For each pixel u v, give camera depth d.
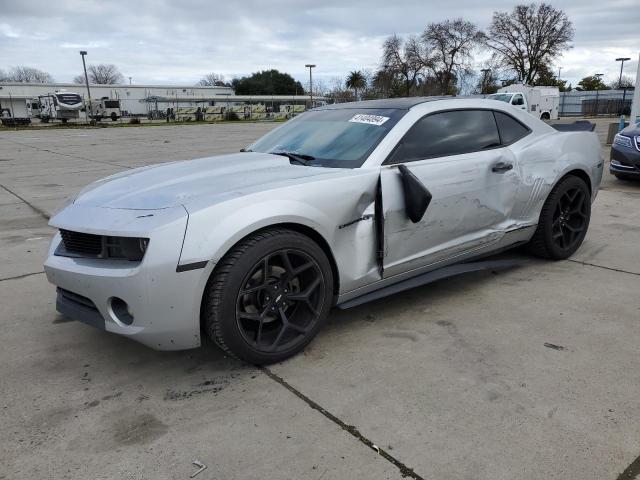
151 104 72.75
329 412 2.45
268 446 2.22
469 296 3.85
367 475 2.04
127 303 2.52
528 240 4.33
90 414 2.48
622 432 2.26
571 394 2.55
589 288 3.95
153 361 2.99
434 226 3.45
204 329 2.74
